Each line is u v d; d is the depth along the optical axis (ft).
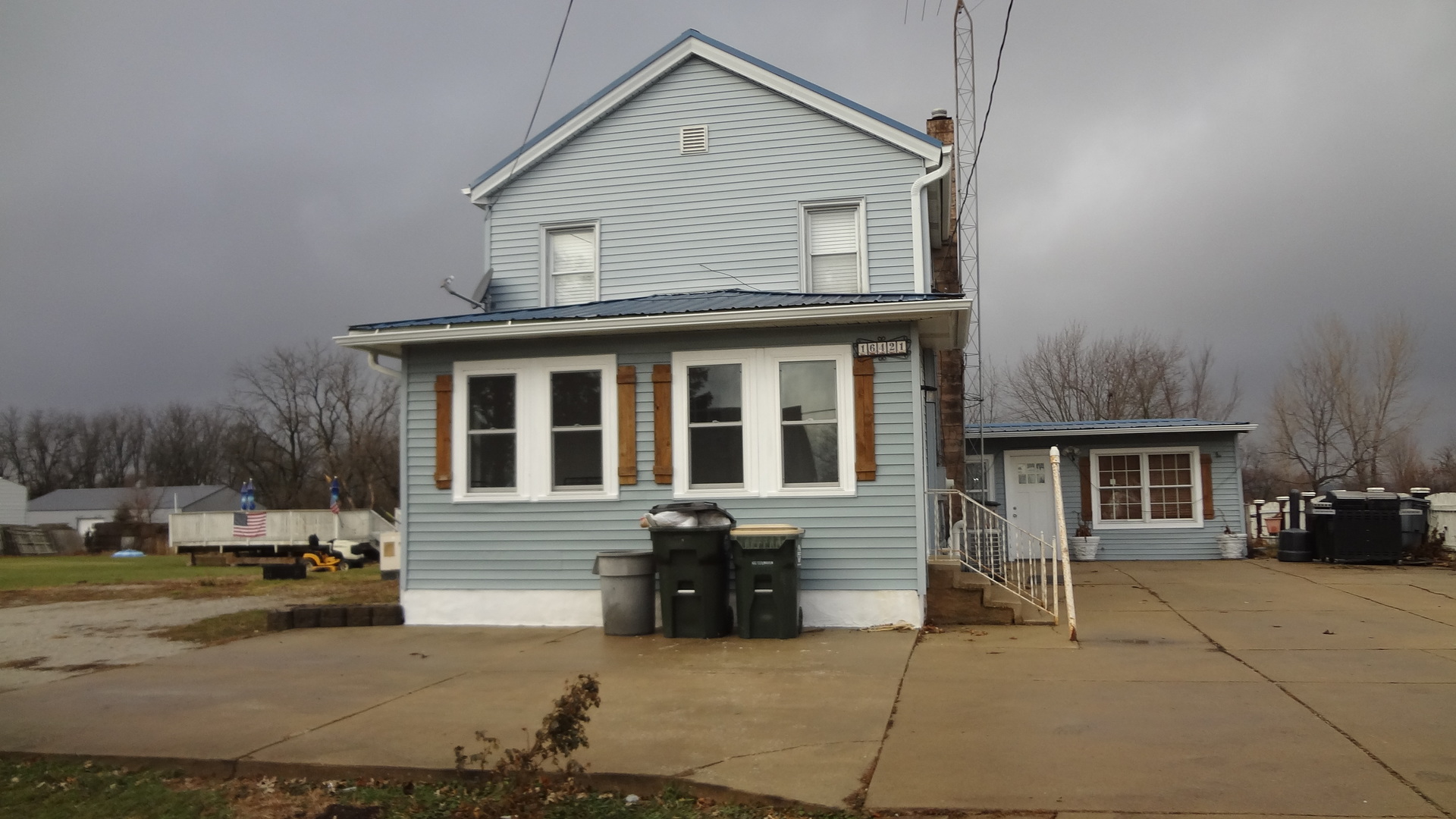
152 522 222.48
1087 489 76.23
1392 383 141.59
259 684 30.83
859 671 30.35
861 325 39.58
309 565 102.83
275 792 21.34
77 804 20.70
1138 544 75.10
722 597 37.99
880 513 38.83
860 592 38.75
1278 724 22.99
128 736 24.81
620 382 41.68
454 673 31.94
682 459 40.86
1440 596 45.14
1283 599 45.32
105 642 39.91
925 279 49.67
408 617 42.88
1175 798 18.37
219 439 288.71
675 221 52.80
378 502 216.33
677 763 21.57
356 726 25.45
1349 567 61.26
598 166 53.98
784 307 38.65
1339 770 19.62
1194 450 75.20
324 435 220.84
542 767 21.35
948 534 48.19
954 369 70.79
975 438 77.46
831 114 51.11
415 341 42.06
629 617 38.47
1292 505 68.74
